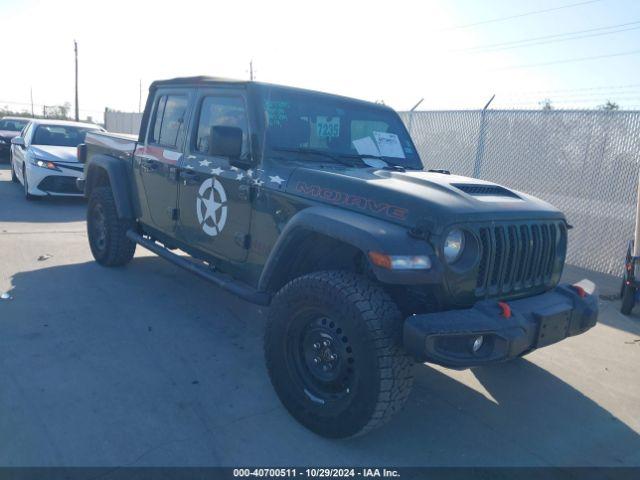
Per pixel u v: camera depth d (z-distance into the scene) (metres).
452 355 2.65
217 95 4.23
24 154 10.48
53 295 5.03
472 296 2.98
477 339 2.74
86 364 3.71
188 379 3.62
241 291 3.76
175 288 5.54
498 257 3.08
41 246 6.90
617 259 7.44
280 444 2.97
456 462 2.98
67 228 8.19
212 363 3.89
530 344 2.94
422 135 10.22
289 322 3.14
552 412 3.63
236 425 3.12
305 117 4.04
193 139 4.47
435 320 2.65
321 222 3.04
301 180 3.45
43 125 11.02
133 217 5.59
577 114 7.84
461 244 2.88
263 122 3.79
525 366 4.33
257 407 3.34
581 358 4.55
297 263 3.49
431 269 2.77
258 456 2.85
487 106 9.04
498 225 3.06
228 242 4.05
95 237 6.23
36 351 3.83
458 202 2.99
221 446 2.91
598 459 3.12
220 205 4.09
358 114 4.45
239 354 4.09
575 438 3.32
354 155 4.18
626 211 7.32
